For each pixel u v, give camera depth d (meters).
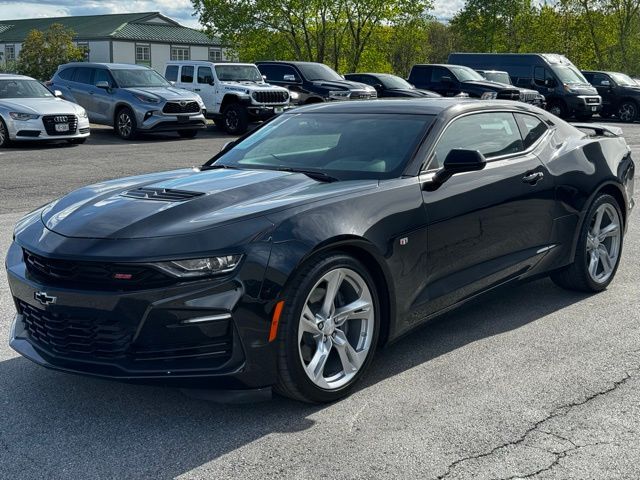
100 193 3.92
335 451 3.04
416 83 25.17
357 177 4.02
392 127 4.38
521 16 50.34
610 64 46.97
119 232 3.29
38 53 56.47
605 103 27.66
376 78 23.36
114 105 17.94
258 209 3.40
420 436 3.16
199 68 20.80
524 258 4.63
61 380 3.79
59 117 15.46
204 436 3.19
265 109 20.11
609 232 5.32
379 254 3.62
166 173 4.43
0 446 3.11
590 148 5.24
